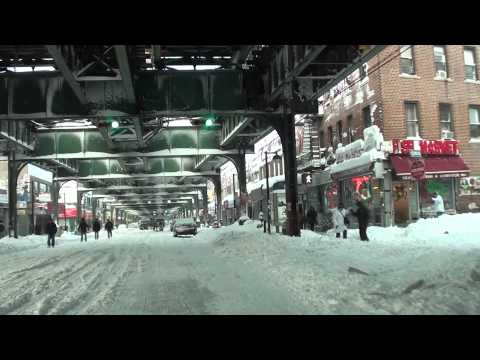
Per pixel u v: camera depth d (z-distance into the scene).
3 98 26.59
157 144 43.88
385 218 27.53
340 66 21.92
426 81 28.95
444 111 29.45
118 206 137.38
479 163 29.52
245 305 8.95
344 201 32.66
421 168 18.39
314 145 36.41
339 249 16.94
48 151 43.03
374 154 27.55
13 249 30.78
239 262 16.69
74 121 33.91
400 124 28.06
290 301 9.08
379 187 28.22
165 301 9.68
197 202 91.19
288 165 25.69
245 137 42.12
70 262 19.64
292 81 22.56
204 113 26.84
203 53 25.83
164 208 155.75
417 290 8.98
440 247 14.54
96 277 13.93
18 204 52.94
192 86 26.98
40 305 9.52
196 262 17.64
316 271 12.41
